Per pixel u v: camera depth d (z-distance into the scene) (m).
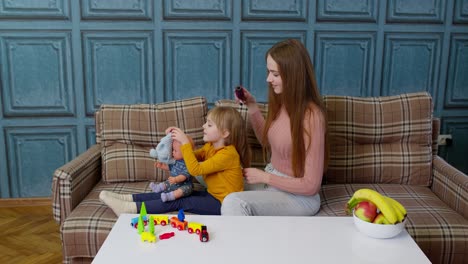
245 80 2.79
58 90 2.70
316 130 1.68
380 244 1.28
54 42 2.62
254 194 1.72
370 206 1.33
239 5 2.68
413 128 2.09
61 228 1.71
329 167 2.10
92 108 2.74
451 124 2.97
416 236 1.65
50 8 2.58
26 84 2.67
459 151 2.99
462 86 2.93
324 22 2.75
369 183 2.11
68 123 2.75
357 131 2.10
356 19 2.76
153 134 2.11
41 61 2.64
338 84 2.85
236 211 1.66
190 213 1.80
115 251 1.23
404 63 2.85
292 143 1.71
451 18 2.81
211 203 1.80
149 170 2.09
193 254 1.21
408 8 2.77
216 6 2.67
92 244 1.70
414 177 2.08
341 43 2.79
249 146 1.97
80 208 1.80
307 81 1.71
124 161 2.08
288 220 1.43
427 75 2.89
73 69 2.67
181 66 2.74
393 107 2.11
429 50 2.85
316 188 1.69
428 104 2.10
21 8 2.56
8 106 2.68
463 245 1.67
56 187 1.81
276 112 1.81
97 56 2.67
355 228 1.38
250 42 2.74
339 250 1.24
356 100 2.13
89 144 2.79
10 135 2.72
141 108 2.14
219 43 2.72
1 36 2.58
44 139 2.75
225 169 1.80
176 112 2.13
